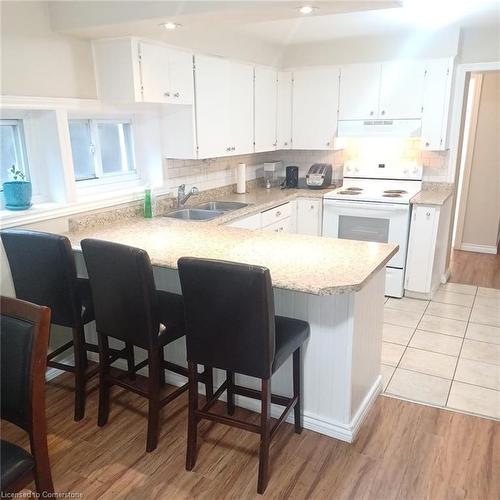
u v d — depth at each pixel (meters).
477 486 1.96
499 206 5.52
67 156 2.81
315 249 2.38
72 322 2.32
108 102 2.97
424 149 4.16
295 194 4.45
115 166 3.44
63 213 2.81
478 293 4.32
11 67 2.43
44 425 1.57
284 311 2.26
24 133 2.74
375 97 4.21
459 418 2.43
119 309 2.11
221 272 1.72
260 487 1.93
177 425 2.39
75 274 2.26
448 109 3.96
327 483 1.98
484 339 3.35
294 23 3.52
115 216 3.19
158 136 3.52
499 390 2.68
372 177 4.64
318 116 4.51
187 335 1.93
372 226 4.16
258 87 4.16
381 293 2.47
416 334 3.43
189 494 1.94
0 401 1.58
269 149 4.49
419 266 4.06
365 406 2.43
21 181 2.60
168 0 2.29
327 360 2.20
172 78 3.12
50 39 2.62
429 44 3.89
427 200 3.92
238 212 3.57
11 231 2.29
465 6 3.06
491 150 5.40
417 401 2.58
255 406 2.50
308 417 2.33
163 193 3.60
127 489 1.97
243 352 1.83
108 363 2.35
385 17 3.37
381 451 2.18
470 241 5.78
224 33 3.63
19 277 2.38
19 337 1.52
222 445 2.24
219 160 4.27
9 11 2.38
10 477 1.42
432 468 2.07
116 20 2.44
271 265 2.10
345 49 4.23
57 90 2.69
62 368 2.49
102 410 2.37
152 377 2.12
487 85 5.23
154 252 2.35
